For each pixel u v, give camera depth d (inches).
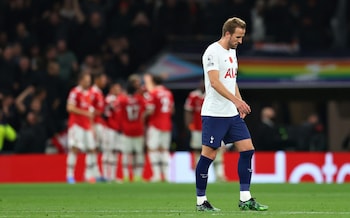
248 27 3376.0
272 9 3378.4
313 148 3213.6
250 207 1416.1
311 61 3120.1
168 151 2923.2
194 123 2869.1
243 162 1413.6
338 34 3489.2
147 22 3376.0
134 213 1378.0
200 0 3528.5
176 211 1418.6
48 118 3034.0
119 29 3371.1
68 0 3425.2
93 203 1692.9
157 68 3134.8
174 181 2915.8
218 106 1391.5
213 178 2938.0
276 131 3085.6
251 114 3331.7
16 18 3408.0
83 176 2938.0
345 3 3513.8
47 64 3193.9
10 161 2888.8
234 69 1408.7
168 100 2893.7
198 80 3102.9
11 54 3171.8
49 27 3373.5
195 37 3346.5
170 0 3390.7
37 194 2054.6
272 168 2908.5
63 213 1392.7
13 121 3100.4
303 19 3430.1
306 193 2091.5
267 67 3100.4
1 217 1302.9
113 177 2901.1
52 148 3095.5
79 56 3344.0
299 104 3420.3
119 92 2901.1
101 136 2878.9
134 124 2906.0
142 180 2950.3
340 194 2036.2
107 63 3270.2
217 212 1366.9
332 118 3405.5
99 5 3503.9
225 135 1411.2
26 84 3154.5
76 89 2714.1
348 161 2918.3
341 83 3097.9
